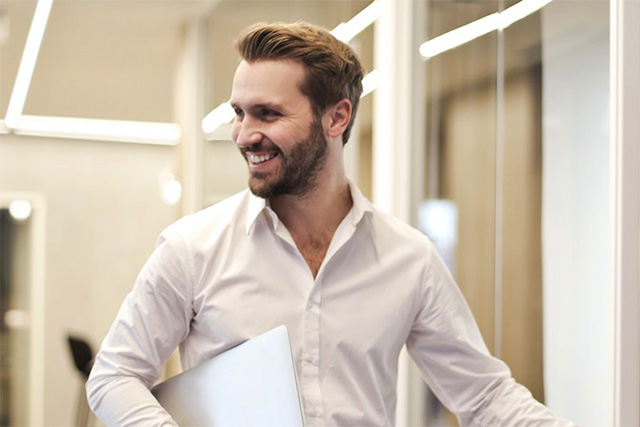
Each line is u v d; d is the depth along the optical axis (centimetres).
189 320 170
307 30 165
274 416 151
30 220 741
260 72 159
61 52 601
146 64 628
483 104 283
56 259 744
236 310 165
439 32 322
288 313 167
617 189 198
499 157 271
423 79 338
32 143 743
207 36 550
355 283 171
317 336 166
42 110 712
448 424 310
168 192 738
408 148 346
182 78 567
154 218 770
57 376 734
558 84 234
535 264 247
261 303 166
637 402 197
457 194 304
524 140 254
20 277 736
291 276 169
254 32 161
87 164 756
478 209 287
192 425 165
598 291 215
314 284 167
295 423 147
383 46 355
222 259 168
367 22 374
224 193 497
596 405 216
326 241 175
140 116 739
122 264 759
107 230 758
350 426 166
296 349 166
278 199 174
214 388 162
